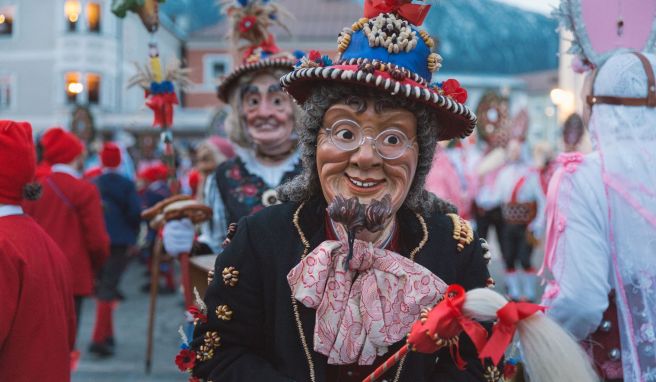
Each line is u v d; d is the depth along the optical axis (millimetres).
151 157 13664
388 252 1737
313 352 1732
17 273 2312
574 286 2207
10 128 2445
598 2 2451
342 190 1727
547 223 2361
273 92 3287
